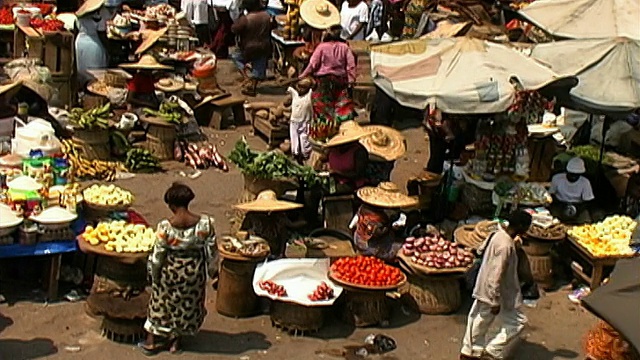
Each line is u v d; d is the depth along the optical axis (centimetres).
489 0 1830
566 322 971
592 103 1126
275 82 1781
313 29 1716
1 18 1683
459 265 955
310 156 1295
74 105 1402
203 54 1569
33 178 966
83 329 878
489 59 1061
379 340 892
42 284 948
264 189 1070
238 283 912
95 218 976
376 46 1122
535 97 1105
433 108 1009
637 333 657
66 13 1767
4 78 1409
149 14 1628
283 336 896
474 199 1127
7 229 885
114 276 855
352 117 1327
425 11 1697
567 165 1193
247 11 1683
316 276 945
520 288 922
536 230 1030
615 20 1331
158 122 1316
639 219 1055
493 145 1125
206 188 1241
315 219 1120
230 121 1521
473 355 863
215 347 863
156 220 1118
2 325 873
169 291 824
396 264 1002
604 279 1011
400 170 1382
